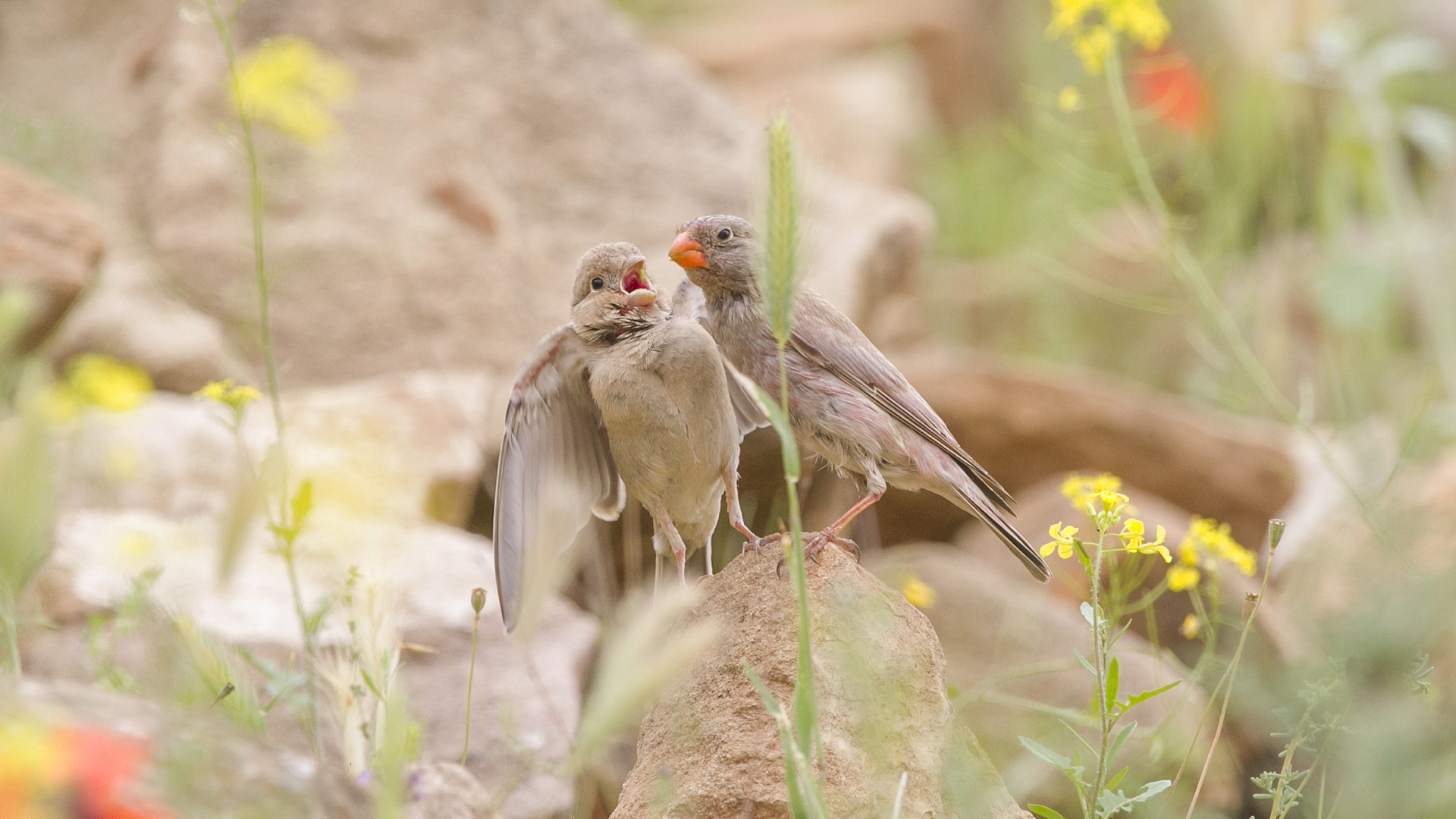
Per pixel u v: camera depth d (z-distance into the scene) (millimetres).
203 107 16453
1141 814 7539
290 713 8156
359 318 15445
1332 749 6391
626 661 4273
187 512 11164
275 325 15133
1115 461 15438
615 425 7320
